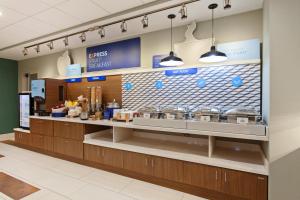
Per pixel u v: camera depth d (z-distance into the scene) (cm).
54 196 253
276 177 208
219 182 240
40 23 363
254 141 289
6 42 475
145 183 288
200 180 253
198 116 274
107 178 307
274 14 207
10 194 258
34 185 284
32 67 630
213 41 326
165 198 248
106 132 416
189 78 338
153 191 265
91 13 323
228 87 307
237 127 232
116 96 423
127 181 296
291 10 201
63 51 543
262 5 286
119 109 379
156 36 391
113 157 329
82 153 368
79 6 299
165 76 362
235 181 231
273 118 209
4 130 636
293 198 202
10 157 413
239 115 244
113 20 347
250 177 222
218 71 314
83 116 382
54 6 299
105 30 390
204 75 326
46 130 430
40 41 462
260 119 240
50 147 421
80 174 323
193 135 334
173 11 310
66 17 339
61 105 466
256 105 288
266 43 234
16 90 672
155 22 351
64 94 500
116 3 291
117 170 329
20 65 666
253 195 221
